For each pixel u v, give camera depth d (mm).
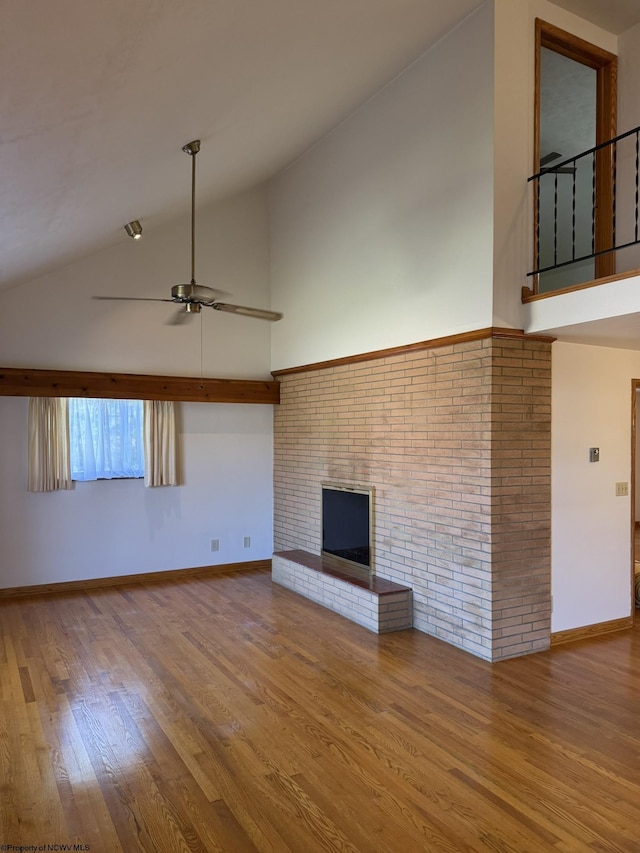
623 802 2506
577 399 4375
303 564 5539
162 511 6184
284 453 6523
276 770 2736
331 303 5629
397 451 4801
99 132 3031
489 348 3939
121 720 3201
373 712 3287
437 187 4363
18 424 5531
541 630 4188
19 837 2285
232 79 3334
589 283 3602
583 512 4426
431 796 2545
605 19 4379
